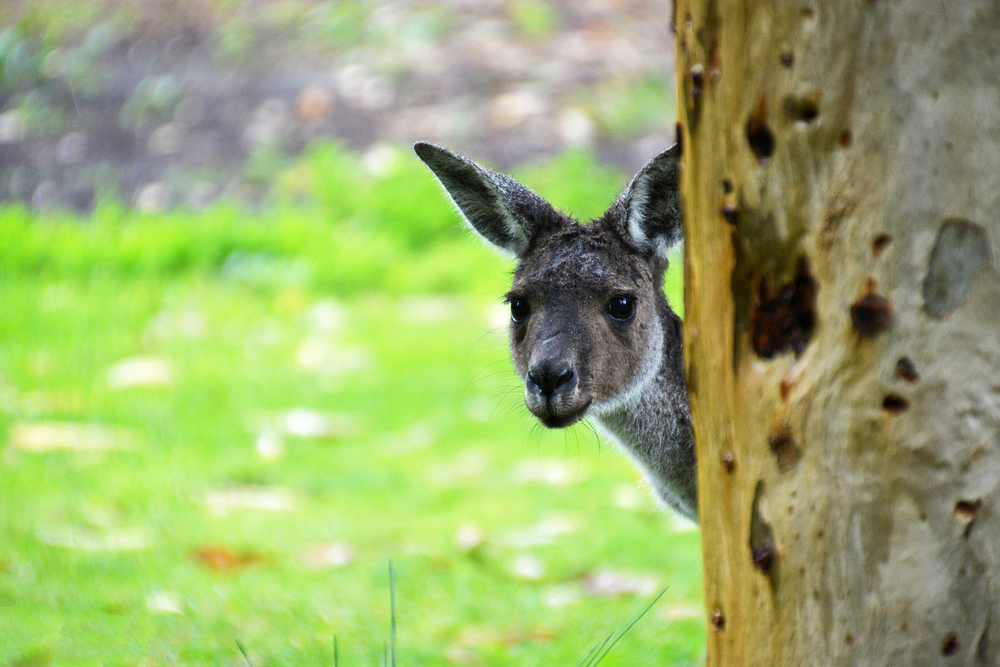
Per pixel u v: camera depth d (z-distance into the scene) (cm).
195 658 832
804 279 504
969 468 480
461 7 2762
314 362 1588
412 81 2458
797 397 506
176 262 1906
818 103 485
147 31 2719
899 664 494
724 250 531
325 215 2050
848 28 473
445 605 960
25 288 1769
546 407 794
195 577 995
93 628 882
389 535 1114
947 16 461
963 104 466
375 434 1390
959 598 486
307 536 1102
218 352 1614
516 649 869
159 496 1173
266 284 1833
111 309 1717
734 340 532
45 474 1219
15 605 926
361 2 2781
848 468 495
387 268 1914
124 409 1407
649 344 858
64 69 2588
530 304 849
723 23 512
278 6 2784
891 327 481
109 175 2223
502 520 1154
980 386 477
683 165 563
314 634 890
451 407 1454
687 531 1119
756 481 527
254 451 1312
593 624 916
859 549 495
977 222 470
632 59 2555
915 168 471
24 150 2317
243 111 2397
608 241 861
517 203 888
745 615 544
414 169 2103
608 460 1332
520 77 2467
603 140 2244
